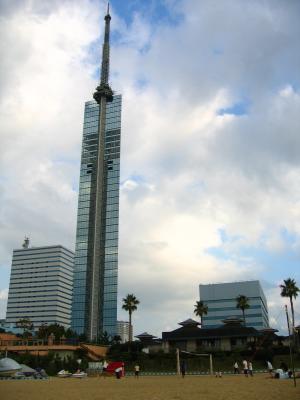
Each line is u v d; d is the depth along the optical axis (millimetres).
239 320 116625
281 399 28797
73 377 70938
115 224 188375
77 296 179250
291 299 115688
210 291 199125
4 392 37062
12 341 114625
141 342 113875
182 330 110438
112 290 177875
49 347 105500
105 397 32469
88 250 185875
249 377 59094
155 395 33469
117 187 195625
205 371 87875
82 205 195125
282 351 94188
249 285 195250
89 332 168750
